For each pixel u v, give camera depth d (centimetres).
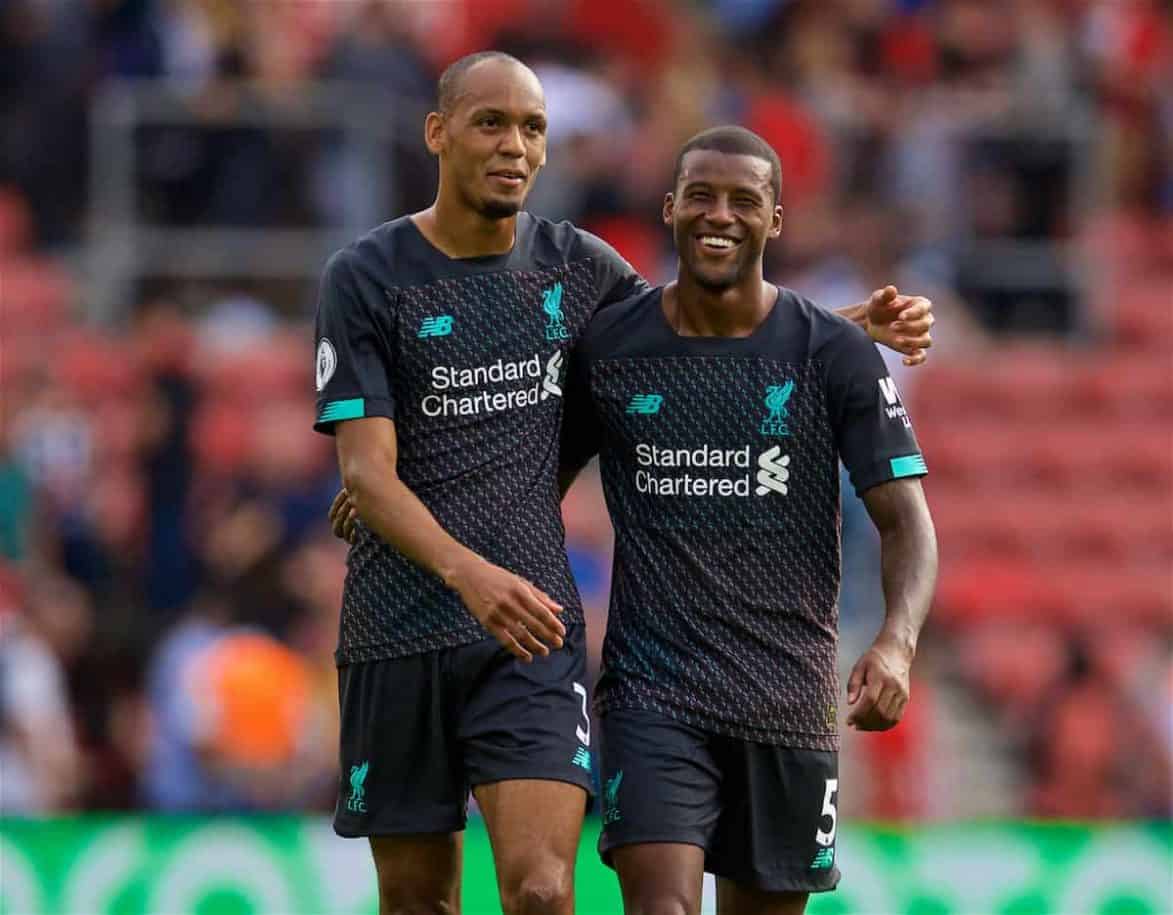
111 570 4434
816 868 1972
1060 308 5631
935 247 5541
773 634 1939
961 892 3216
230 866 3173
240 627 4038
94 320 5275
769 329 1950
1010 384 5519
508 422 1928
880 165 5578
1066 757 4350
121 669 4078
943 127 5566
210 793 3841
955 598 5031
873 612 4394
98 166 5350
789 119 5538
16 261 5472
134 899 3156
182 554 4444
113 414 4922
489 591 1772
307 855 3173
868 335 1959
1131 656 4800
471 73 1905
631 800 1895
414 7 5747
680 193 1916
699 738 1922
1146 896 3234
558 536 1930
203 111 5241
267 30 5459
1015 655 4809
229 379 5075
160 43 5438
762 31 5953
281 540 4412
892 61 5906
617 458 1966
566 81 5434
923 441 5428
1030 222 5594
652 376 1947
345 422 1895
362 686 1948
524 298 1941
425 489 1914
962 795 4350
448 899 1997
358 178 5228
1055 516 5303
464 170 1903
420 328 1916
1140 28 6181
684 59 5900
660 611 1934
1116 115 6072
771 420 1934
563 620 1908
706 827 1914
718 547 1936
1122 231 6016
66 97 5491
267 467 4700
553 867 1825
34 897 3144
